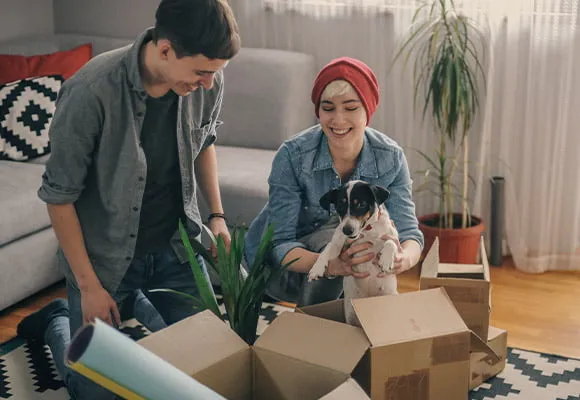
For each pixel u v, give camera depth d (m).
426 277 2.41
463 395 1.93
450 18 3.51
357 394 1.59
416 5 3.60
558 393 2.54
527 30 3.46
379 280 2.17
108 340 1.30
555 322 3.09
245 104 3.73
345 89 2.18
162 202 2.21
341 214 2.10
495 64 3.55
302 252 2.27
